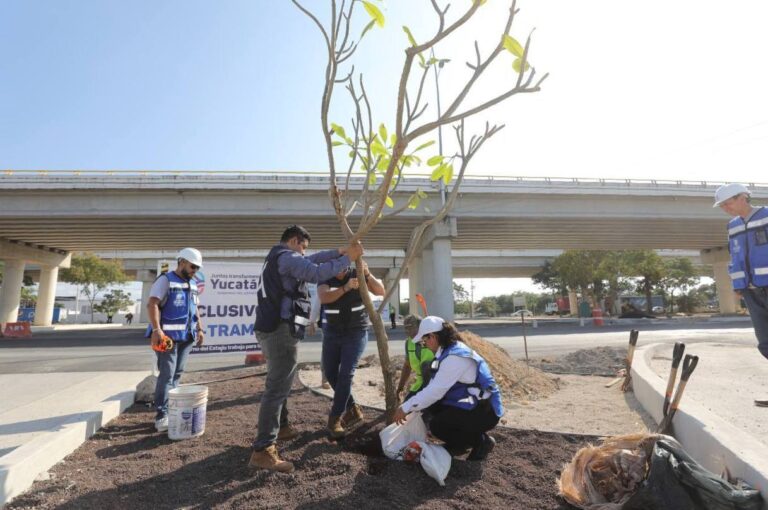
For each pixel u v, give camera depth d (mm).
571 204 24469
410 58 2592
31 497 2707
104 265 39062
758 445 2758
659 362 7312
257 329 3242
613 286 38438
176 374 4613
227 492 2787
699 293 57656
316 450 3496
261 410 3178
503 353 7086
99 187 20750
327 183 22078
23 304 54812
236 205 22094
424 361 4121
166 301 4457
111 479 3012
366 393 5617
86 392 5340
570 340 15305
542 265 48594
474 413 3252
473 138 3570
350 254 3248
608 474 2654
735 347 9273
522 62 2518
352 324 3957
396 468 3062
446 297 23250
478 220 24609
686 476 2365
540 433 3924
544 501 2707
